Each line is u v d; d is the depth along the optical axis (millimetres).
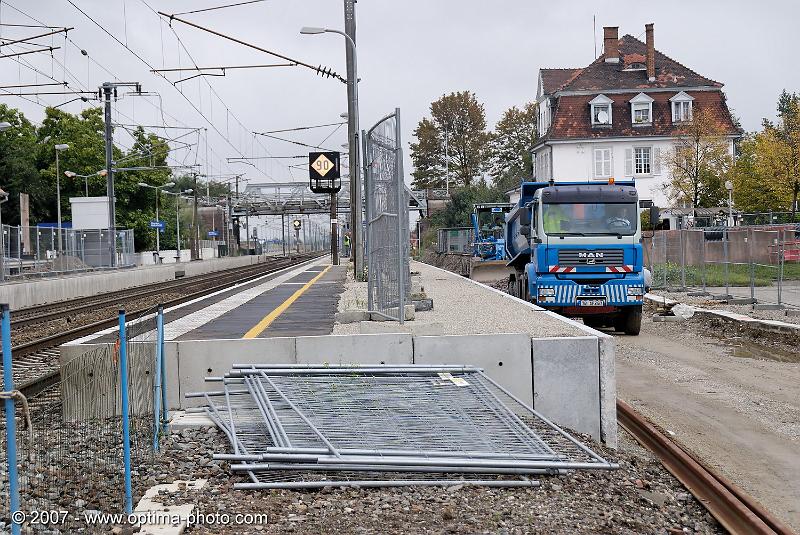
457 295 20688
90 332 20172
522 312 15562
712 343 19688
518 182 88625
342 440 8422
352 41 30891
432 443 8492
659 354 17922
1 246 35156
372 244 15586
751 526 7113
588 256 20625
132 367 8969
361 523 6816
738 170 53406
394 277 13352
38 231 41406
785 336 19656
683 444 10367
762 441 10609
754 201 52594
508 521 6977
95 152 83750
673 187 55188
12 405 5391
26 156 81562
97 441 8641
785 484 8906
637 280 20625
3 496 6969
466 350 10875
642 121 62438
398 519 6945
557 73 70500
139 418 9133
